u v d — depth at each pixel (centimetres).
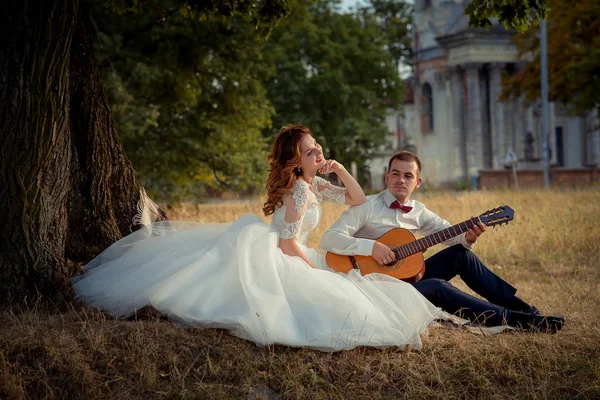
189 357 411
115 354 405
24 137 479
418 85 5000
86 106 554
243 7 766
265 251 456
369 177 3788
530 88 3159
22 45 475
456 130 4772
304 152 484
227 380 397
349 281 464
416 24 4962
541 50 2861
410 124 5356
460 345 453
